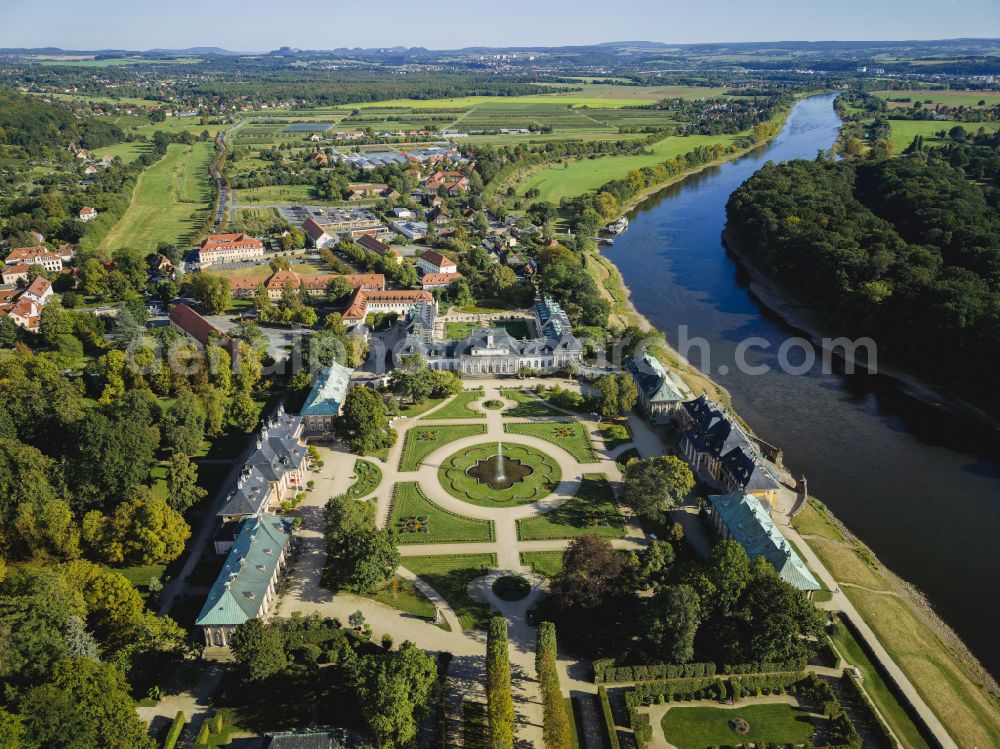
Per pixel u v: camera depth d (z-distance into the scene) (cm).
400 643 18675
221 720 16225
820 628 18088
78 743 14162
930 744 16275
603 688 17112
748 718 16725
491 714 15712
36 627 16288
